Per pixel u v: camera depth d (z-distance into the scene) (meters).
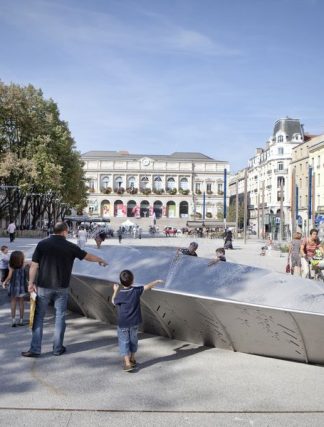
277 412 4.72
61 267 6.55
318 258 13.81
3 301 10.91
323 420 4.55
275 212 90.31
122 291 6.09
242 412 4.70
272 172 91.69
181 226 108.06
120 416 4.55
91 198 124.00
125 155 135.50
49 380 5.55
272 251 35.28
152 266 7.63
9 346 7.06
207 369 6.06
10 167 43.47
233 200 127.00
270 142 95.69
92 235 57.25
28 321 8.80
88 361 6.32
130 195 124.19
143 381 5.57
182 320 7.11
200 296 6.18
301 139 91.19
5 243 36.06
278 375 5.86
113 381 5.55
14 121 45.75
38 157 45.12
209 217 119.62
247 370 6.04
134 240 52.25
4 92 44.34
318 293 6.21
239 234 72.88
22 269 8.48
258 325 6.18
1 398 4.96
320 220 45.59
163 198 125.19
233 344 6.85
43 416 4.52
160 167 128.50
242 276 6.83
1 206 51.88
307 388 5.41
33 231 52.91
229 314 6.29
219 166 131.12
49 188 47.56
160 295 6.73
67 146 49.81
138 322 6.07
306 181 71.06
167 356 6.63
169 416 4.57
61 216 77.06
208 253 30.45
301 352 6.21
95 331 8.04
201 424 4.41
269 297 6.20
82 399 4.97
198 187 130.50
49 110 49.31
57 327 6.58
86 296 8.64
